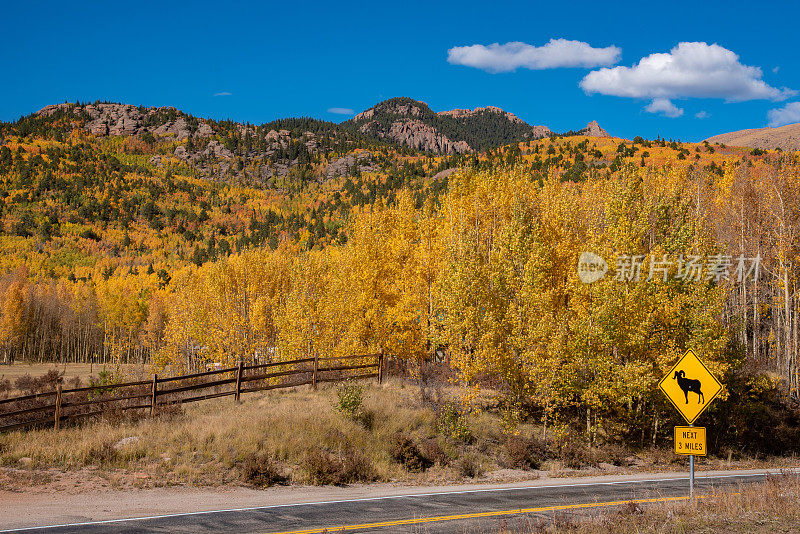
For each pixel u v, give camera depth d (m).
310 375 24.86
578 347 21.56
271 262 41.25
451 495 13.70
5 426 15.12
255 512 10.88
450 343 22.34
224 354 37.28
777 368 36.28
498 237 25.12
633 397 23.06
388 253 29.66
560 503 12.81
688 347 22.16
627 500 13.30
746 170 40.50
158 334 82.50
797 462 25.12
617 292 20.91
